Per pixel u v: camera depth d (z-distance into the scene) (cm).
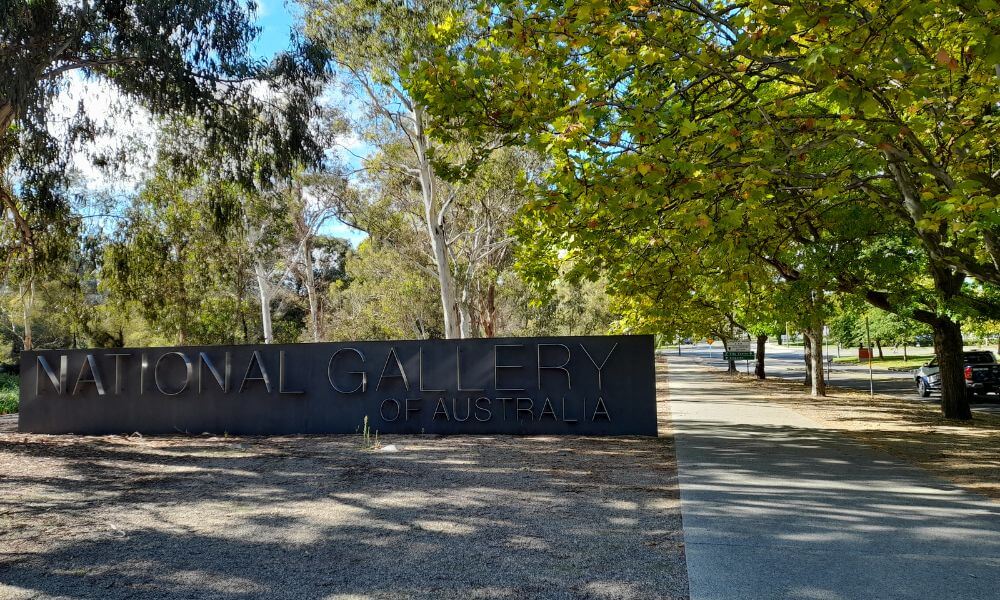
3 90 1345
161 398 1455
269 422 1424
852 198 1123
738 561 539
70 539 626
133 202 2527
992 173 943
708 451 1126
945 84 845
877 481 861
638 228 984
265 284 3688
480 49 973
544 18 854
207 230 2702
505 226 2998
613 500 766
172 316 2880
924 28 817
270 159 1827
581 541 600
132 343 3881
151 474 970
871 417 1689
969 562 531
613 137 776
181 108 1653
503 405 1364
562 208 786
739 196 776
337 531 645
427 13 1997
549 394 1355
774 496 776
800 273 1457
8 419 1942
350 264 4059
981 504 729
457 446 1208
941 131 960
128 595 479
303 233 3669
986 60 636
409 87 884
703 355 7844
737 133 745
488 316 3703
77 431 1473
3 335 4750
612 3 776
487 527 653
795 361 6084
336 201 2905
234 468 1009
